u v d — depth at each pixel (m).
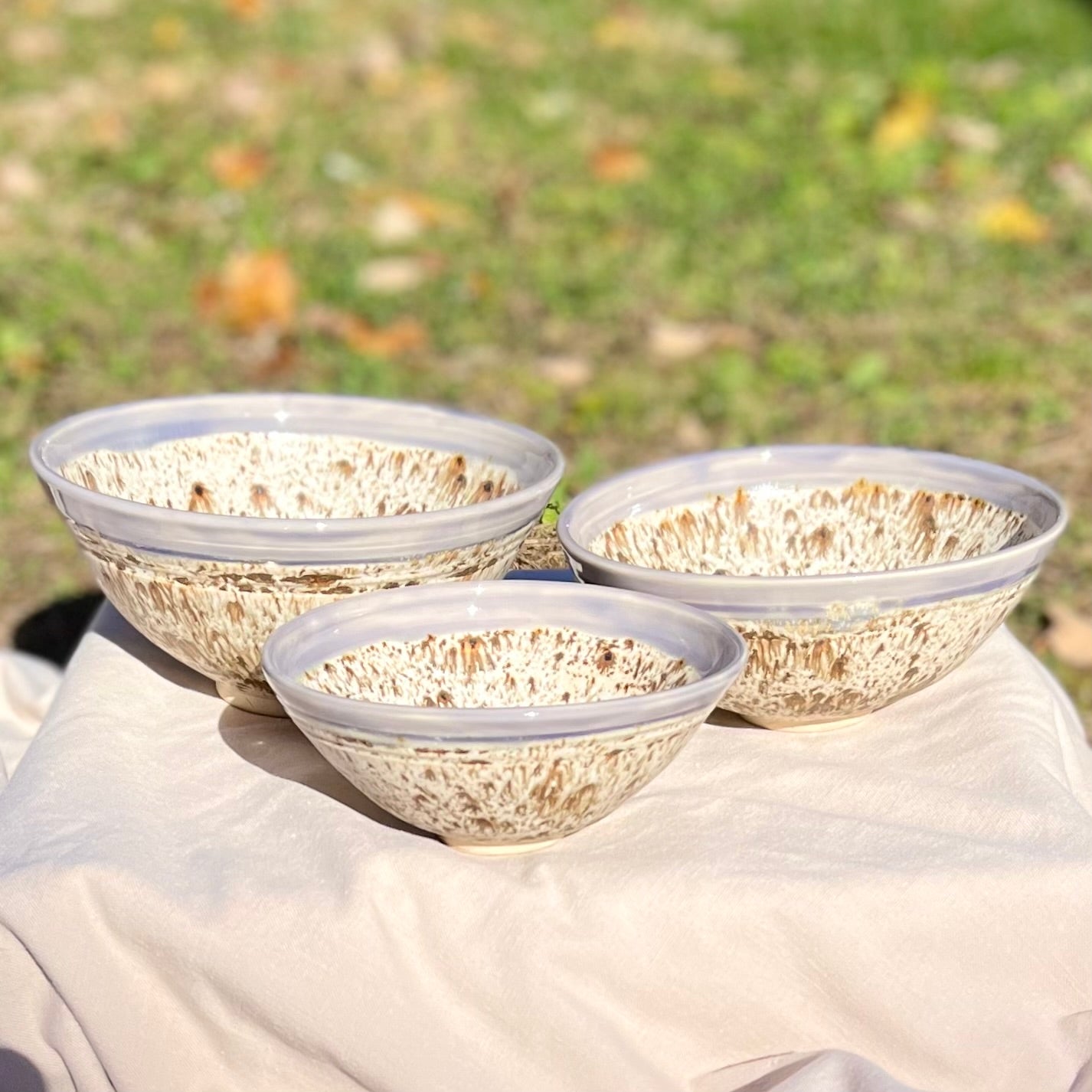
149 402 0.91
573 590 0.76
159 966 0.69
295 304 2.36
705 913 0.68
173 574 0.77
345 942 0.67
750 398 2.10
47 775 0.77
